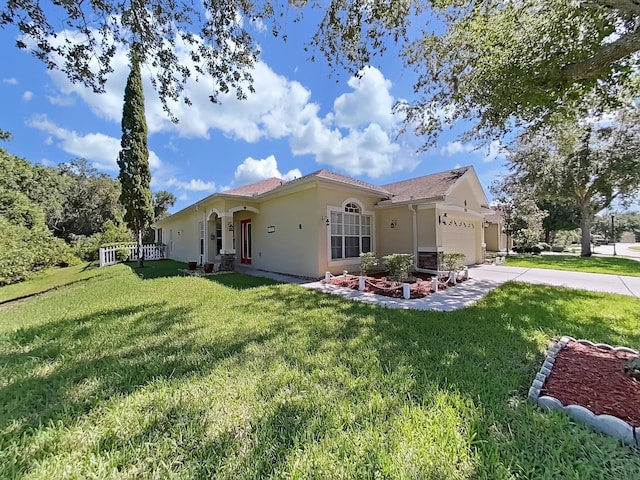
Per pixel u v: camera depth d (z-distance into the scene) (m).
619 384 2.92
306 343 4.29
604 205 19.58
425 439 2.22
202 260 15.46
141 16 5.09
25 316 6.36
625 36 3.72
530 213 24.89
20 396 3.06
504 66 4.97
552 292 7.90
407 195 12.96
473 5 5.83
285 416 2.55
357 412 2.58
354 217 12.09
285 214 12.02
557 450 2.11
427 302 6.93
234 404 2.76
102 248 18.53
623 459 2.04
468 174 13.82
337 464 2.00
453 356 3.77
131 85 16.67
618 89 5.36
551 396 2.76
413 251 12.08
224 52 5.85
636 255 22.45
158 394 2.97
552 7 4.62
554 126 6.77
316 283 9.70
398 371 3.36
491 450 2.10
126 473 1.99
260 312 6.05
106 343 4.50
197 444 2.25
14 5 4.42
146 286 9.52
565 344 4.11
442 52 7.13
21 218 18.81
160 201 48.62
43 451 2.23
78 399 2.96
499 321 5.32
